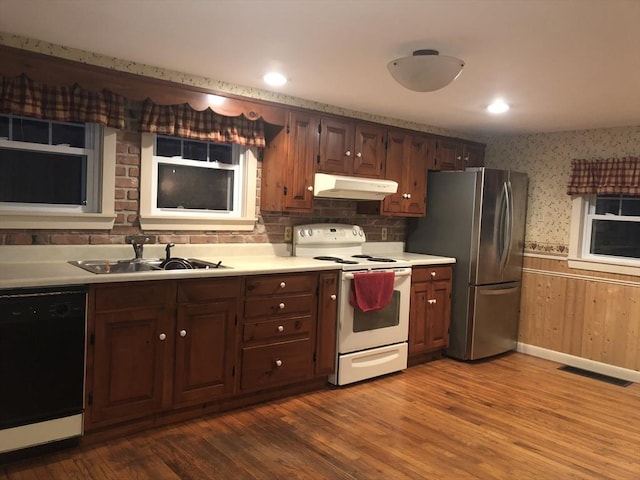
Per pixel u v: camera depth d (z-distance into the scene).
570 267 4.59
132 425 2.80
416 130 4.58
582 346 4.52
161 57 2.88
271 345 3.28
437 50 2.56
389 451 2.76
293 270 3.32
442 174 4.59
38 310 2.37
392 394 3.62
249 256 3.79
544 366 4.50
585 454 2.84
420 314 4.23
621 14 2.03
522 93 3.34
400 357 4.07
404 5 2.04
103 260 3.12
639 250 4.31
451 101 3.67
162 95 3.12
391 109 4.02
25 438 2.40
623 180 4.23
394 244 4.81
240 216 3.81
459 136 5.00
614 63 2.64
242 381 3.16
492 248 4.45
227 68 3.04
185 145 3.54
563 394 3.78
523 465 2.69
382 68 2.92
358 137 4.08
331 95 3.63
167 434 2.82
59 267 2.77
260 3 2.08
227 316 3.05
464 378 4.05
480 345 4.47
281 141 3.66
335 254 4.24
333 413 3.23
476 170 4.36
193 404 2.99
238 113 3.44
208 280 2.94
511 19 2.13
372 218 4.63
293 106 3.69
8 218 2.79
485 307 4.46
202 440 2.78
